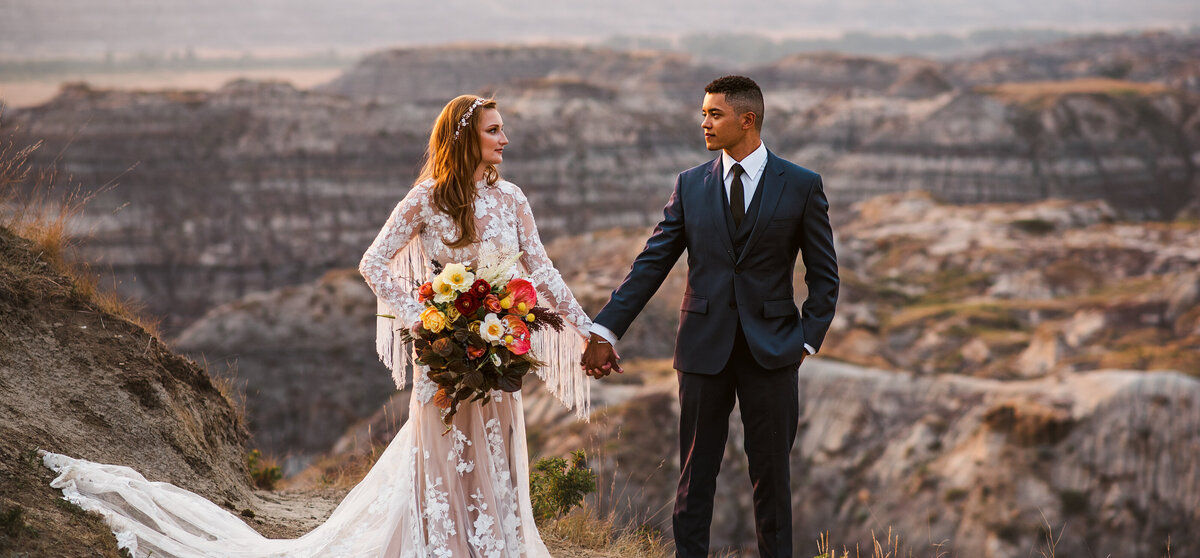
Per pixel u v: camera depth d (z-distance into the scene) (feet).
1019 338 204.23
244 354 281.33
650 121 638.12
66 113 570.05
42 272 18.03
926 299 255.50
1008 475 125.90
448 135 13.12
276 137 577.02
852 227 355.56
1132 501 122.62
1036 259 287.69
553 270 13.96
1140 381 134.10
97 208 523.70
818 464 136.15
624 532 21.43
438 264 13.51
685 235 14.28
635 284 14.17
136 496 13.29
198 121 577.84
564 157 594.24
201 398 19.12
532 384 150.61
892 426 138.92
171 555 12.75
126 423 15.97
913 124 622.54
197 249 536.42
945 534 122.93
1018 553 117.80
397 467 13.70
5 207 19.29
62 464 13.33
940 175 591.37
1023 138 608.60
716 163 14.08
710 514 14.07
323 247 549.54
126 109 579.48
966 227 331.98
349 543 13.55
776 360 13.48
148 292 511.40
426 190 13.23
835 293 13.88
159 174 549.95
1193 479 122.11
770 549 13.93
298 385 279.69
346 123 589.73
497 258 13.28
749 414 13.83
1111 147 604.90
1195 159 610.65
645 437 121.39
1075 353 187.21
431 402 13.17
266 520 16.89
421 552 12.84
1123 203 579.89
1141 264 282.77
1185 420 129.29
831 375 146.41
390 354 13.69
